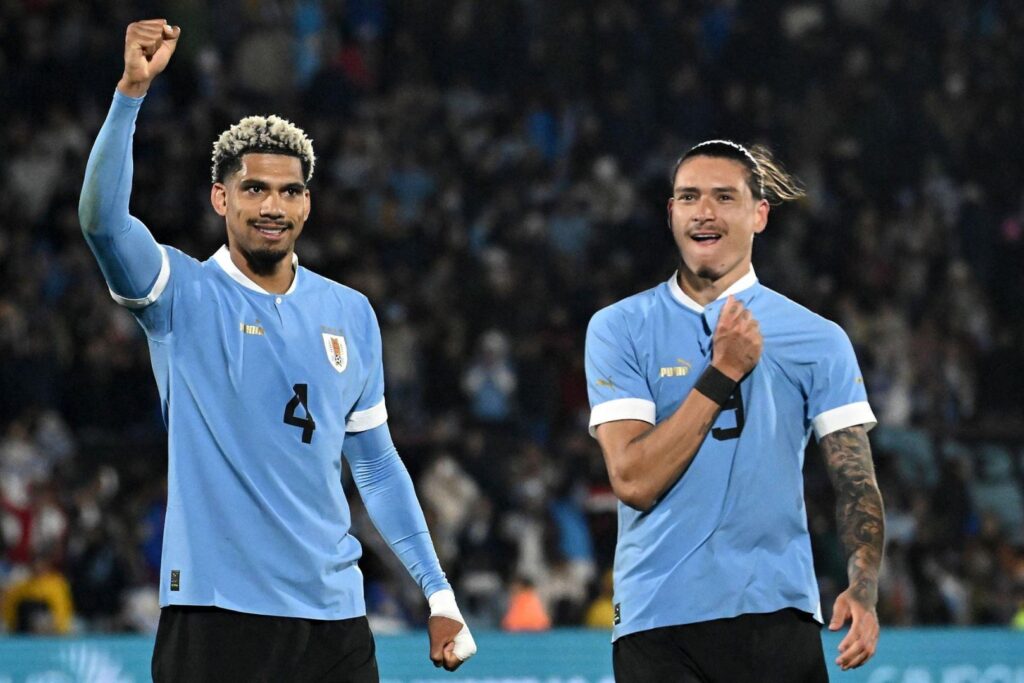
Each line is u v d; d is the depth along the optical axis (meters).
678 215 16.11
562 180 59.50
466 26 62.19
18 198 53.19
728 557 15.38
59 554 38.91
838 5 66.00
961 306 56.88
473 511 42.03
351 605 15.66
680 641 15.33
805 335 15.94
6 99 55.66
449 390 49.03
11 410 45.09
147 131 55.78
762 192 16.33
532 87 61.50
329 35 60.94
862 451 15.83
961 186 62.50
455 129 59.75
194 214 54.00
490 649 29.05
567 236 56.66
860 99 63.28
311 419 15.52
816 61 64.12
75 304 48.31
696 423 15.19
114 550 38.75
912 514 44.53
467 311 51.91
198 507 15.17
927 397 52.62
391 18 62.31
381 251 54.06
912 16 66.06
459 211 57.09
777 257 56.38
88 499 39.91
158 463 42.44
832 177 61.38
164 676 15.07
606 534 43.12
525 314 52.34
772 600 15.30
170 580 15.12
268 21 59.22
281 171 15.59
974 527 45.28
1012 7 67.88
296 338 15.70
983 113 64.50
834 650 30.22
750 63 63.31
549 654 29.22
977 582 43.38
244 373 15.40
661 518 15.52
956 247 59.69
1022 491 46.16
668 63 62.12
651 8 63.62
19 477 40.09
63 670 28.11
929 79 64.00
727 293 16.12
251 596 15.06
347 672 15.48
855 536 15.51
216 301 15.61
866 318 54.69
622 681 15.70
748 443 15.52
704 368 15.91
